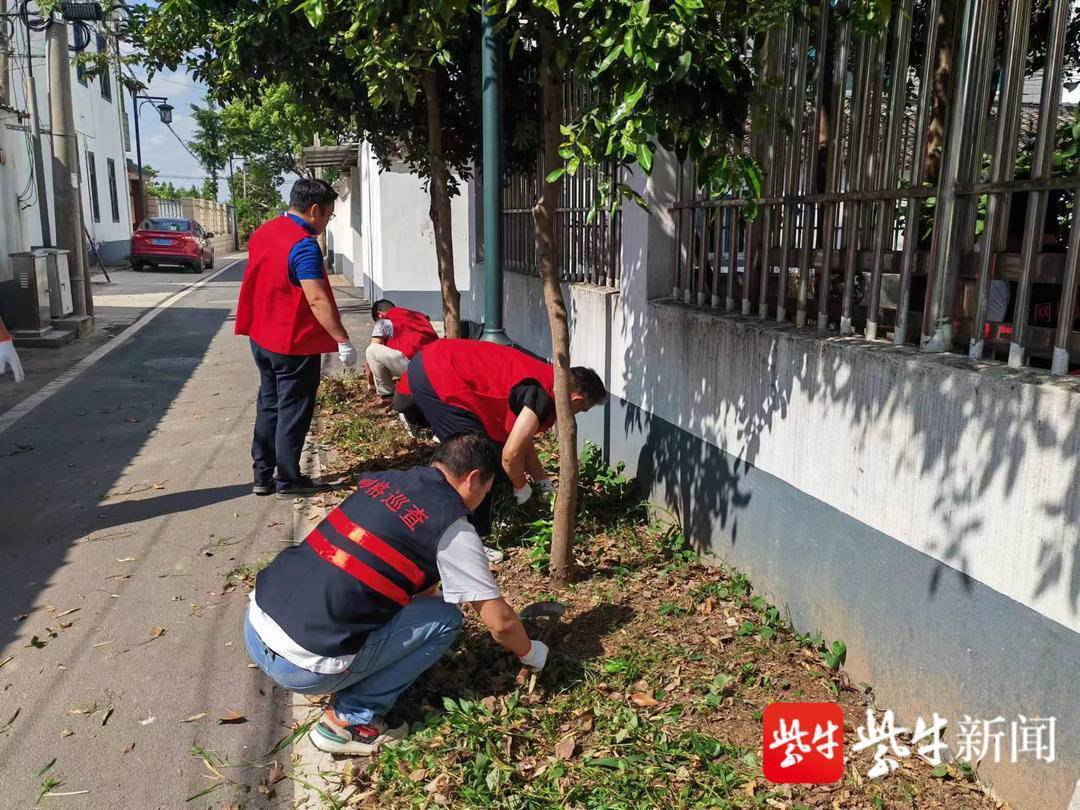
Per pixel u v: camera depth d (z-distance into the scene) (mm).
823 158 4027
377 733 3068
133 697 3373
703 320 4398
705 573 4383
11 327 10633
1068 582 2393
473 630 3783
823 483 3496
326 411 7496
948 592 2854
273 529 5008
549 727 3139
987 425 2641
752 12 3127
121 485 5754
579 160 3236
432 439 6598
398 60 4469
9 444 6637
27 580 4344
